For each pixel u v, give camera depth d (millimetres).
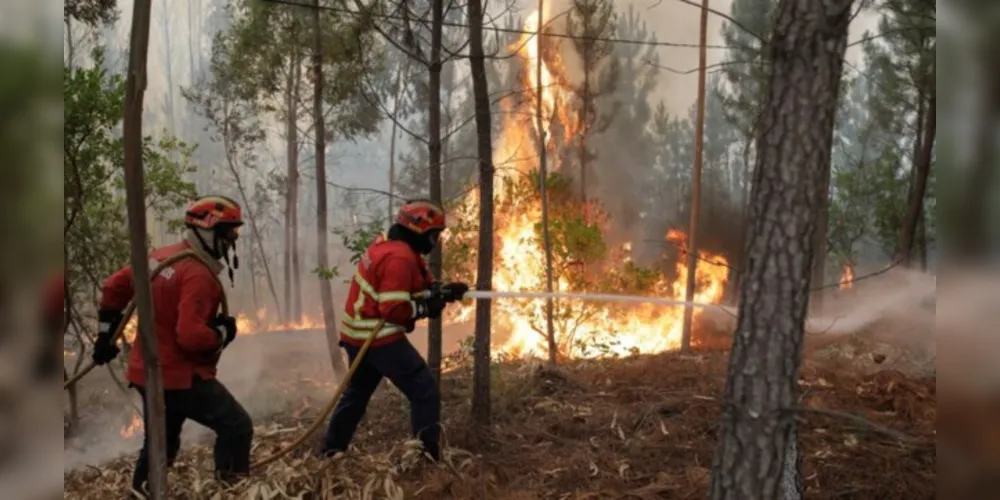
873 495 3777
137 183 2209
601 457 4566
